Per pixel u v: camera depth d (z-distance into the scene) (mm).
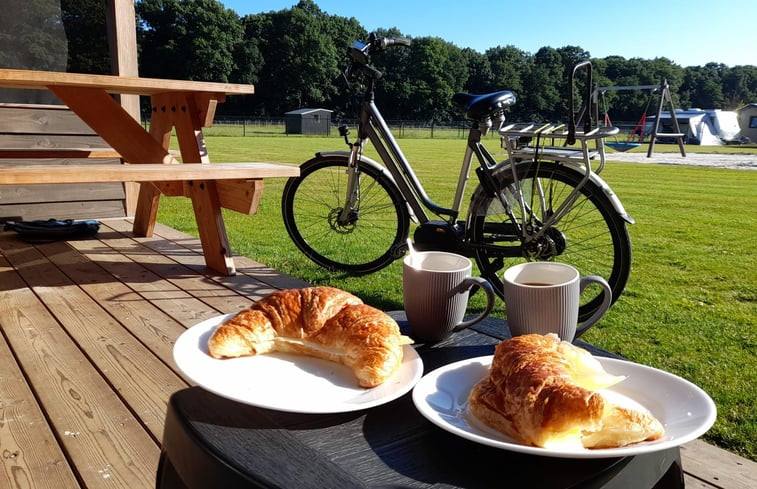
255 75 53094
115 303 2256
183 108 2883
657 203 6750
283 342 754
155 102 3170
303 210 4598
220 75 51125
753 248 4082
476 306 2520
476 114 2375
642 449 519
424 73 55562
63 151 3322
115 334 1915
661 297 2812
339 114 53062
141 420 1357
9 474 1151
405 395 701
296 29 54062
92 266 2844
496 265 2506
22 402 1449
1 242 3359
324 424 625
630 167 13461
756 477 1177
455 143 26562
